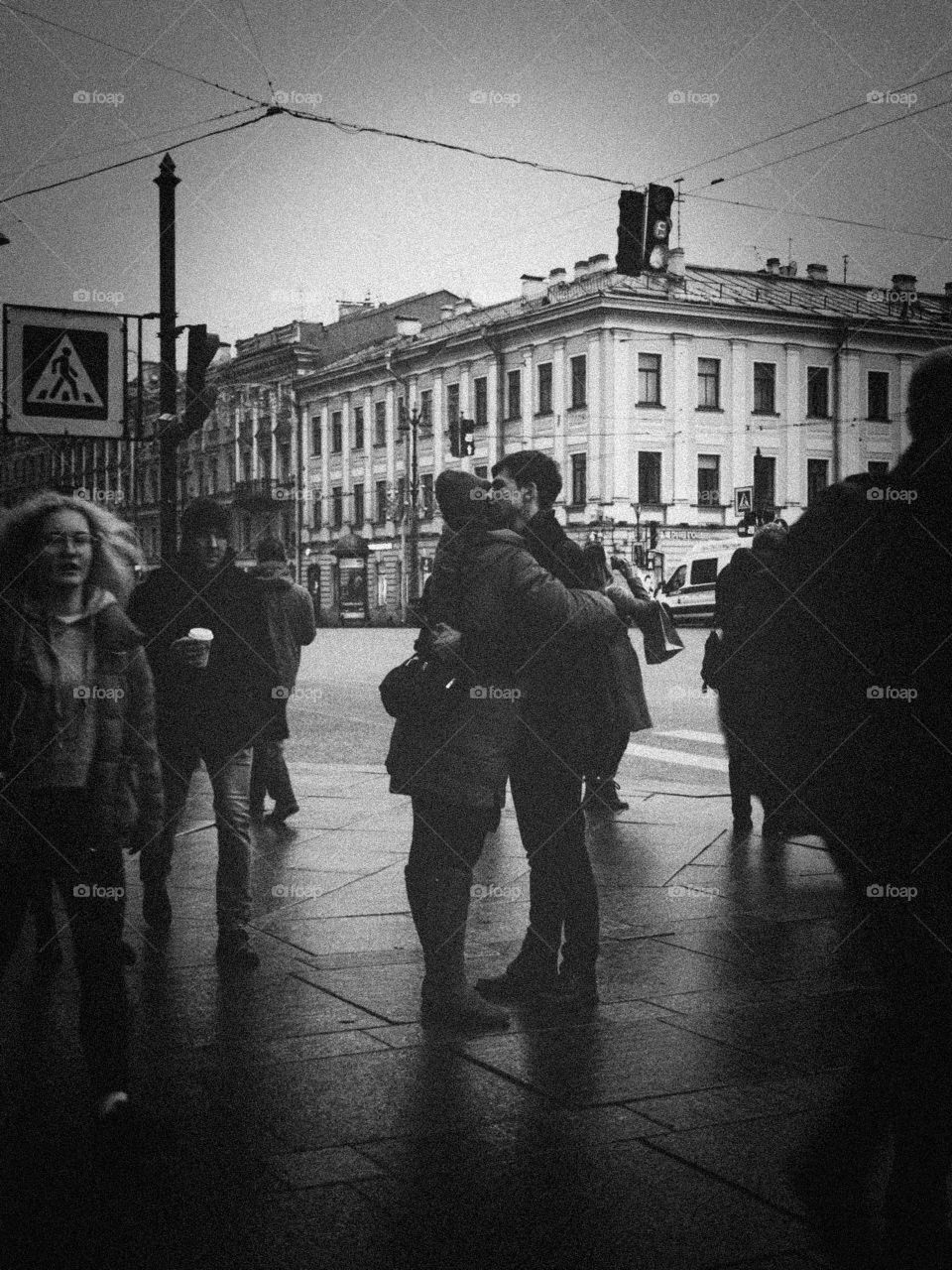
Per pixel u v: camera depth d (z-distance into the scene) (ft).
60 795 11.09
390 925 18.49
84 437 39.60
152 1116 11.12
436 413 193.26
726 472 162.91
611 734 14.98
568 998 14.58
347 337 233.35
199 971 16.11
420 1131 11.12
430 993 14.14
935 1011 8.83
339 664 87.81
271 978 15.83
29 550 11.46
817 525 8.91
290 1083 12.28
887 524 8.66
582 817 14.99
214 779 16.81
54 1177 10.25
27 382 39.01
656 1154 10.62
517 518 15.39
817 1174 10.09
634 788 32.60
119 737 11.50
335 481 218.79
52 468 38.86
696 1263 8.86
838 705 8.86
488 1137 10.99
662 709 52.95
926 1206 8.86
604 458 159.02
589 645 14.66
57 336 39.17
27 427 39.04
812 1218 9.48
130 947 16.66
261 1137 11.00
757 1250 9.04
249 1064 12.85
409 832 26.04
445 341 187.93
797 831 9.57
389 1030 13.89
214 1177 10.22
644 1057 13.03
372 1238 9.21
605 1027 13.99
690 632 123.75
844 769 8.90
